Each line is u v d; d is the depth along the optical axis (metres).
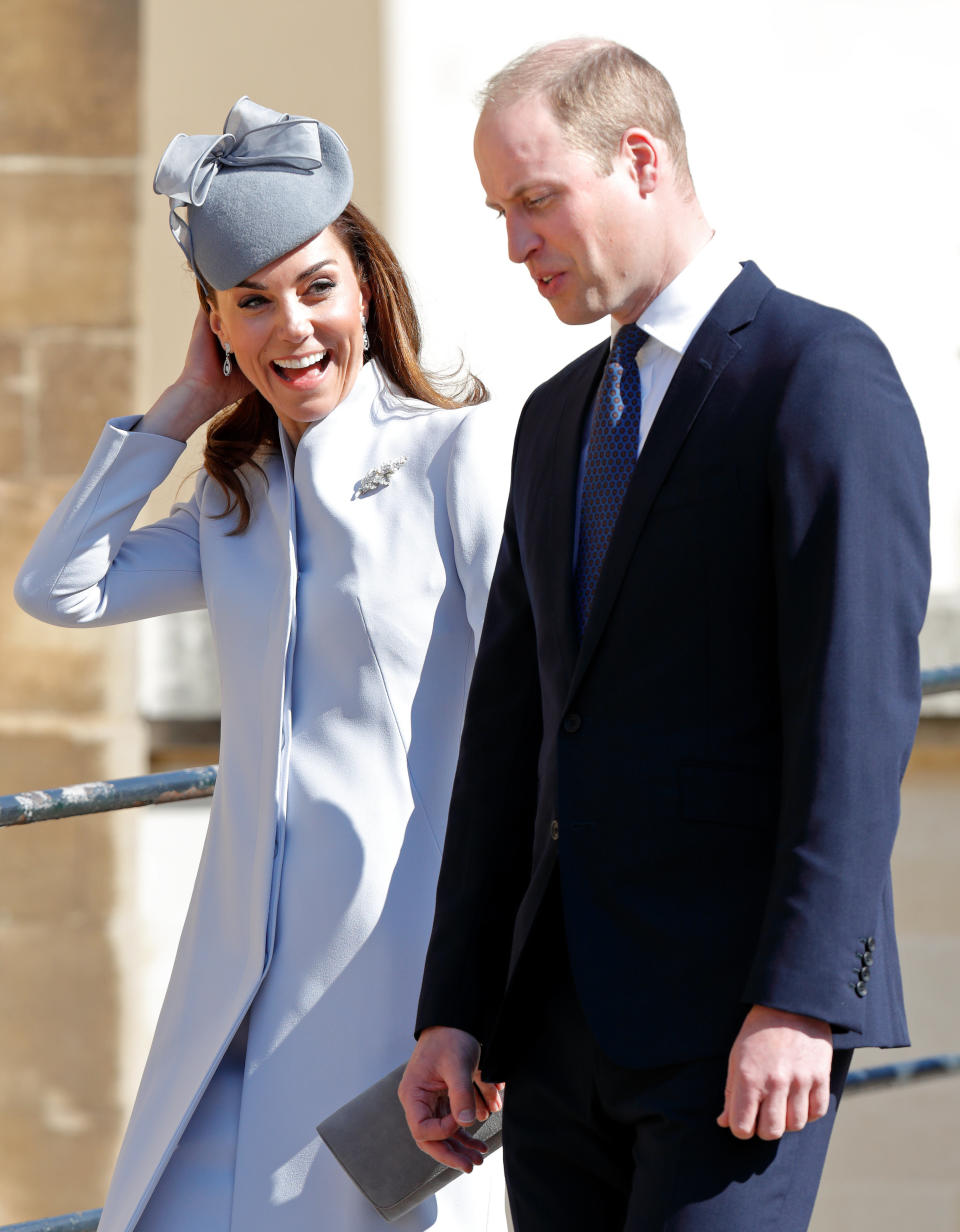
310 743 9.22
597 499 7.30
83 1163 17.22
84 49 17.66
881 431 6.61
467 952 7.78
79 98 17.67
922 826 16.45
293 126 9.38
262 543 9.67
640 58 7.16
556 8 17.22
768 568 6.73
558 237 6.97
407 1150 8.24
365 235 9.78
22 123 17.67
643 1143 6.81
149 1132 9.14
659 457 6.94
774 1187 6.55
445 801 9.16
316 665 9.31
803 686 6.45
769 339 6.89
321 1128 8.38
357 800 9.06
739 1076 6.30
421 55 17.17
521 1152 7.45
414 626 9.20
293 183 9.35
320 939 8.98
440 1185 8.32
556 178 6.91
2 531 17.61
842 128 17.33
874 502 6.52
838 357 6.71
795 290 17.25
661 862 6.82
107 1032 17.23
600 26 17.25
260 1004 9.05
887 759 6.35
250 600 9.55
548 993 7.36
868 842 6.30
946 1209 16.41
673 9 17.27
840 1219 16.55
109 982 17.23
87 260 17.70
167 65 17.72
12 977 17.28
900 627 6.48
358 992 8.91
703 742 6.81
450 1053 7.64
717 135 17.28
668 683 6.88
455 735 9.22
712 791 6.76
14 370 17.69
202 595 10.31
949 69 17.27
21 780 17.33
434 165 17.12
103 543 10.03
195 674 17.34
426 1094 7.75
